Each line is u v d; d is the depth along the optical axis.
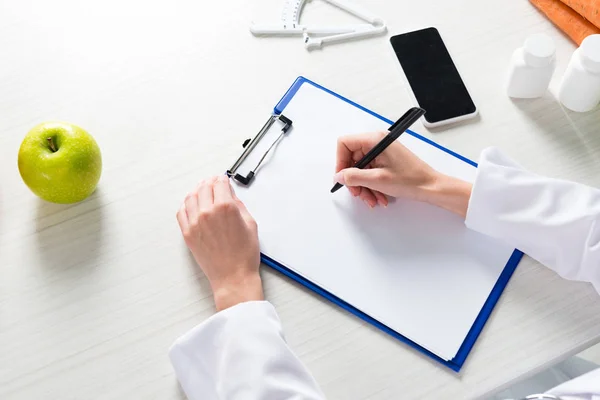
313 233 0.81
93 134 0.88
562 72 0.95
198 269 0.80
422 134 0.89
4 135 0.88
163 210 0.83
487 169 0.80
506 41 0.97
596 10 0.89
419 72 0.93
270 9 0.98
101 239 0.81
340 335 0.76
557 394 0.73
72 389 0.73
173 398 0.73
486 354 0.75
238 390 0.69
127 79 0.92
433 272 0.79
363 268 0.79
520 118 0.91
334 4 0.99
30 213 0.83
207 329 0.72
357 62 0.95
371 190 0.83
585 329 0.76
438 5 0.99
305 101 0.90
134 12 0.97
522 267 0.80
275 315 0.74
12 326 0.76
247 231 0.79
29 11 0.97
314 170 0.85
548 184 0.79
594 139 0.90
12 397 0.72
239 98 0.91
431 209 0.83
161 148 0.87
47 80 0.92
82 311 0.77
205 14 0.97
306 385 0.70
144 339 0.76
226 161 0.87
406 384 0.73
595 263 0.75
